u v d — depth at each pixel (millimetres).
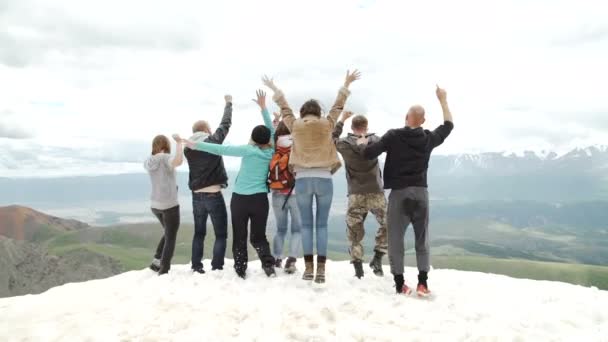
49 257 177250
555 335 6086
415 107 7738
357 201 8812
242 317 6281
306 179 7840
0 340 5762
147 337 5633
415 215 7715
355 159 8648
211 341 5562
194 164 9016
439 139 7777
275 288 7613
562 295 8234
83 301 7262
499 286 8914
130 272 9688
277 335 5746
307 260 8055
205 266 10141
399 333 5844
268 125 8859
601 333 6207
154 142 9312
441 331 5973
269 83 8258
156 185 9062
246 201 8469
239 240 8547
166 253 9133
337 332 5812
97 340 5633
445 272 10609
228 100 9539
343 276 9039
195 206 9172
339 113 7918
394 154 7688
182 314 6402
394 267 7730
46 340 5695
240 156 8477
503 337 5762
